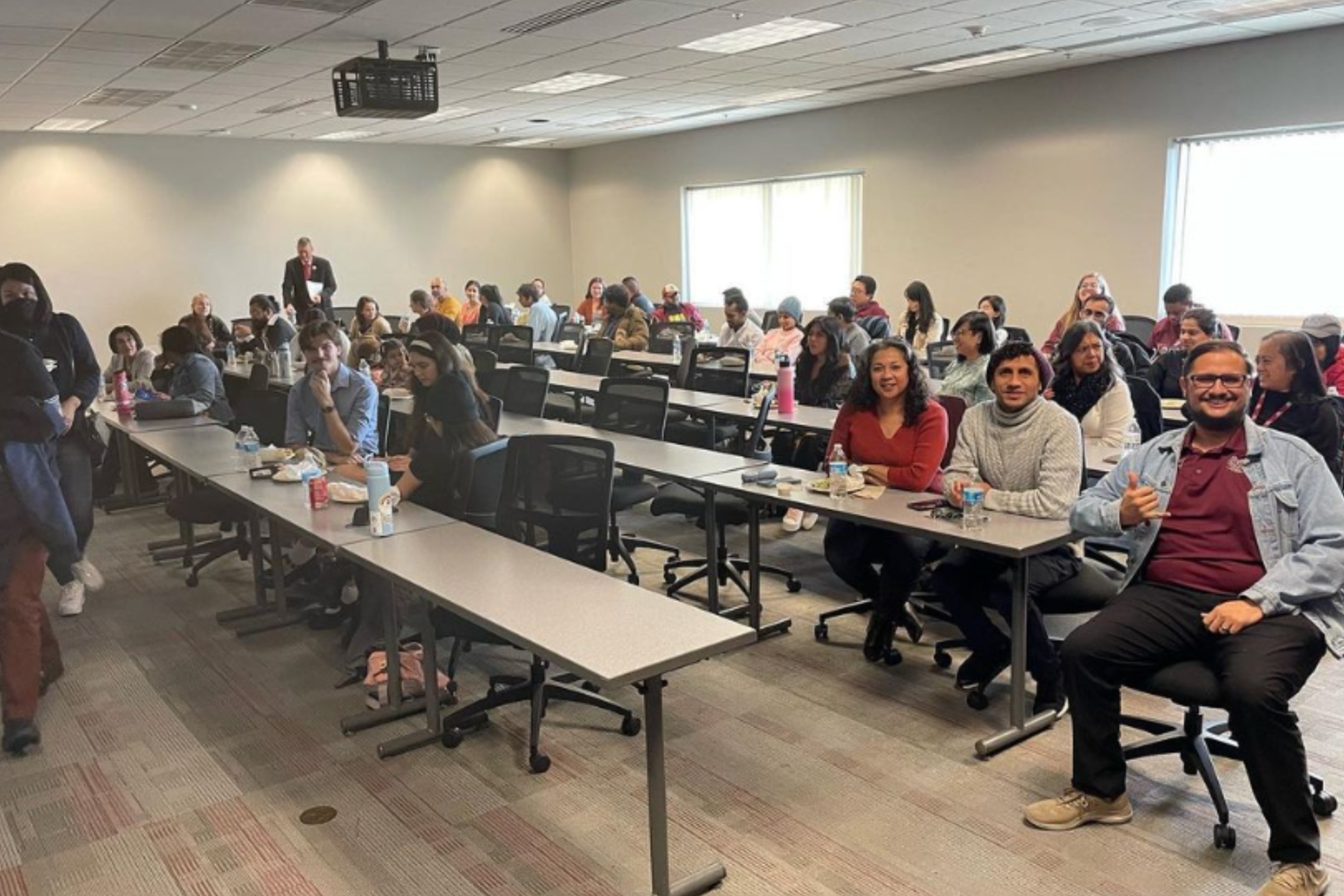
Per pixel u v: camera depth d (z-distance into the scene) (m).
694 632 2.23
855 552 3.65
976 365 4.69
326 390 4.25
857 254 10.60
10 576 3.17
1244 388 2.51
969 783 2.83
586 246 14.17
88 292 11.11
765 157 11.29
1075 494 3.11
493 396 5.79
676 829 2.64
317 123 10.50
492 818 2.73
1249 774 2.27
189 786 2.94
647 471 4.06
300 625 4.24
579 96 9.16
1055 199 8.66
